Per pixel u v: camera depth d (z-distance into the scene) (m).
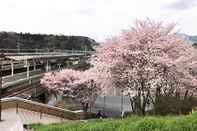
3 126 15.13
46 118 20.89
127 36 23.72
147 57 21.86
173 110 20.08
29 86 37.53
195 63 26.08
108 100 49.44
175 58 23.62
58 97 45.28
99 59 23.92
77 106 40.62
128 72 21.89
